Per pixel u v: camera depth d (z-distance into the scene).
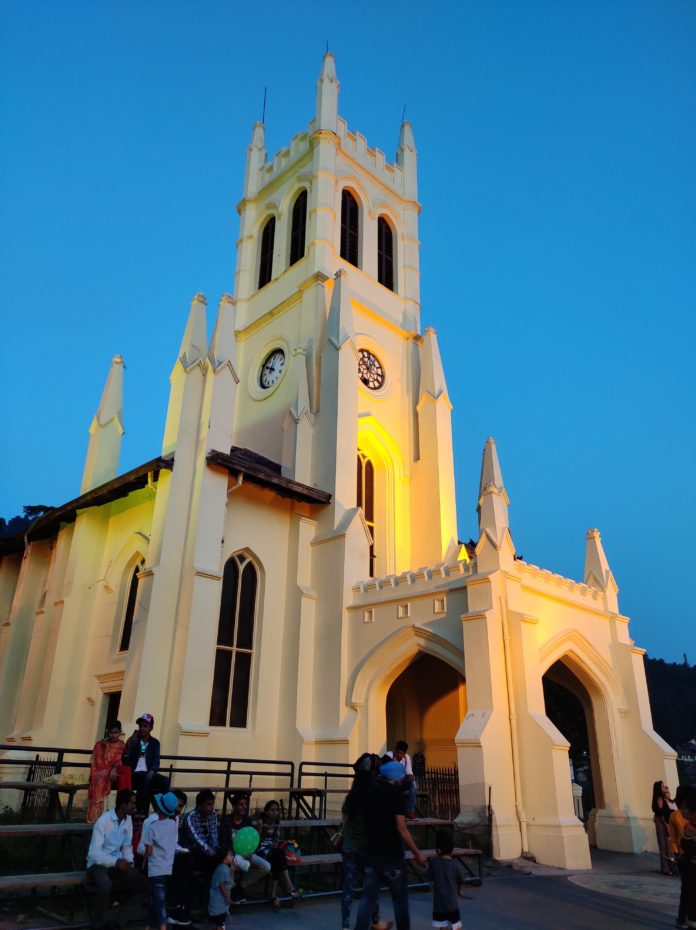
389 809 9.19
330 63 44.38
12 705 29.34
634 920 12.34
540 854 18.84
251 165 47.78
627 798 24.19
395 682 29.61
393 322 40.31
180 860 10.48
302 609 26.92
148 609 22.77
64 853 13.48
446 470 35.59
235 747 24.33
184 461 25.20
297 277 39.19
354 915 11.73
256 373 38.72
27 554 31.84
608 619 26.97
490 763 19.30
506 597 22.02
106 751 12.77
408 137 48.97
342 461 30.42
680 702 103.12
